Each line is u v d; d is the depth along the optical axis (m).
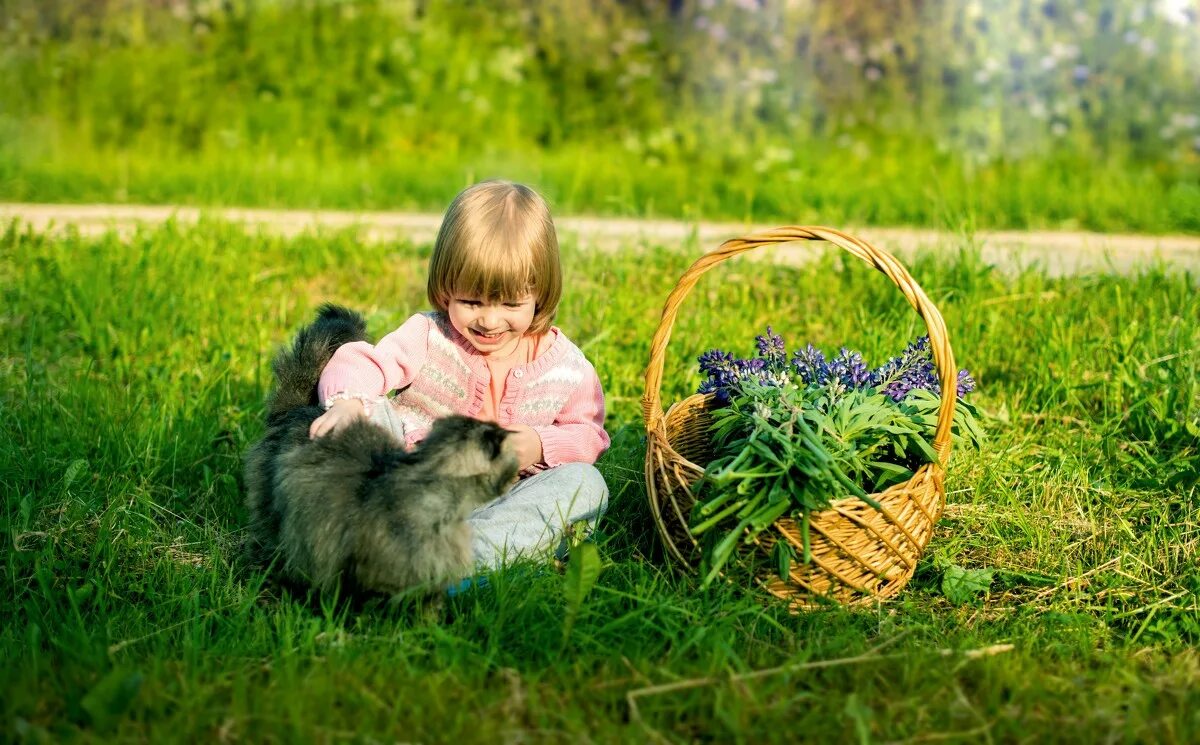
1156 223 7.77
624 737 2.43
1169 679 2.75
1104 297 5.52
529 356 3.49
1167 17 11.43
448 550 2.76
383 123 10.23
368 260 6.46
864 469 3.15
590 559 2.72
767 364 3.54
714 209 8.30
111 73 10.57
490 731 2.43
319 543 2.77
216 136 9.88
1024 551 3.49
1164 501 3.68
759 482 3.00
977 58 11.34
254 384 4.57
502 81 11.11
